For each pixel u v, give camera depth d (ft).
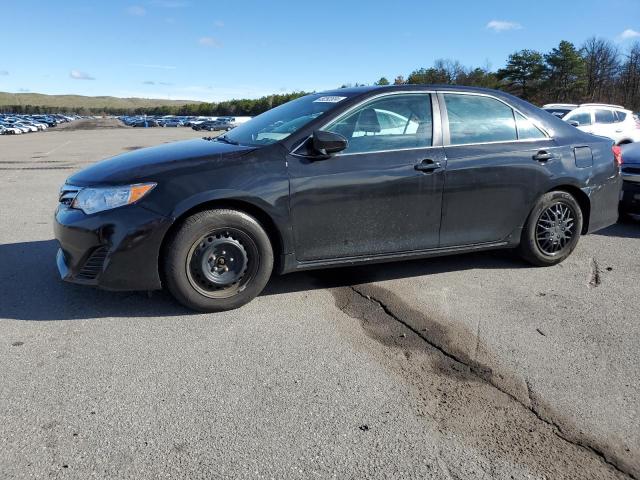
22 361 9.78
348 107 12.85
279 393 8.86
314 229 12.39
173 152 12.64
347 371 9.62
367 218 12.84
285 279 14.42
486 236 14.51
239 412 8.30
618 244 18.63
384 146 13.00
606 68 212.23
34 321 11.52
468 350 10.51
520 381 9.36
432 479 6.90
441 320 11.93
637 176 20.85
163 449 7.39
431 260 16.31
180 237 11.31
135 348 10.37
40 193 29.86
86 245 11.23
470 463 7.22
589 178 15.53
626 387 9.19
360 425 8.01
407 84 13.83
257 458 7.24
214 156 11.93
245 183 11.56
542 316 12.19
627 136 43.62
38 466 7.00
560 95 213.46
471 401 8.71
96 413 8.20
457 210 13.85
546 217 15.26
